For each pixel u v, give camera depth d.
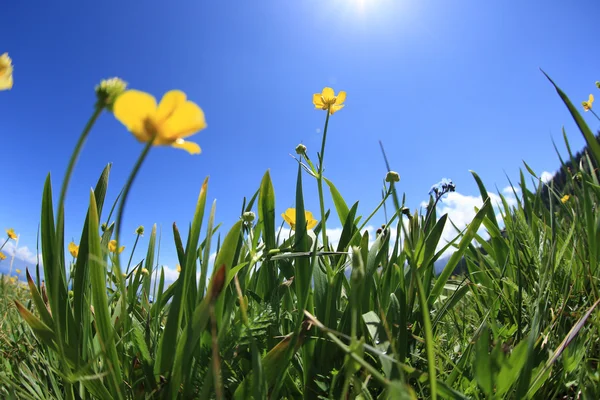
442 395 0.14
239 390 0.15
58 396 0.19
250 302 0.23
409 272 0.24
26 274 0.17
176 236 0.25
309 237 0.26
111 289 0.31
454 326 0.28
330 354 0.19
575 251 0.25
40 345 0.24
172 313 0.17
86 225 0.18
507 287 0.29
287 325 0.22
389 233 0.24
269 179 0.26
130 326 0.21
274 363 0.16
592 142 0.15
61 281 0.17
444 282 0.25
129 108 0.10
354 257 0.12
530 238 0.26
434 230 0.25
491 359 0.14
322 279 0.22
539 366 0.16
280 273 0.26
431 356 0.11
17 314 0.38
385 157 0.14
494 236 0.35
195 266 0.21
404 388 0.10
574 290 0.26
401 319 0.19
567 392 0.17
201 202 0.18
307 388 0.18
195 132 0.10
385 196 0.24
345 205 0.32
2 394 0.17
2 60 0.14
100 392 0.16
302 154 0.28
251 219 0.23
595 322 0.17
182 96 0.10
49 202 0.17
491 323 0.22
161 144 0.10
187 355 0.15
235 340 0.16
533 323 0.17
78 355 0.15
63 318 0.16
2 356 0.23
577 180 0.41
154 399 0.17
